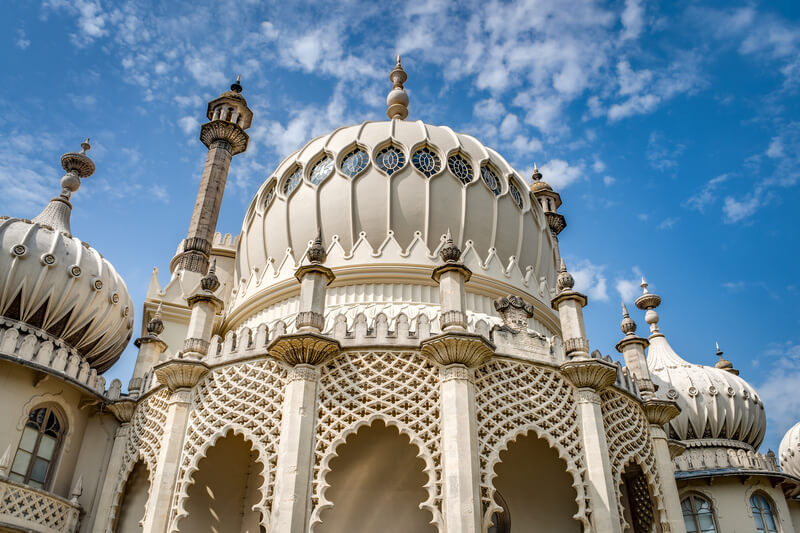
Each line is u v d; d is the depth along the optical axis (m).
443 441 15.87
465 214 23.56
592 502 16.59
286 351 16.98
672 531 19.12
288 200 24.80
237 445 20.34
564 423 17.58
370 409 16.53
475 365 16.98
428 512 18.36
